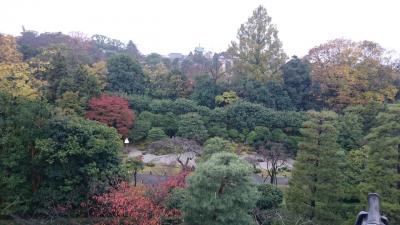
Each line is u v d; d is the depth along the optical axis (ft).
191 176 71.10
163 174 130.41
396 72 203.82
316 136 91.66
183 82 210.79
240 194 68.13
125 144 163.53
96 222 89.76
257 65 211.82
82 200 96.48
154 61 320.09
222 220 65.82
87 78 166.40
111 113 153.69
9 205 89.86
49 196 95.20
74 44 298.76
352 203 104.83
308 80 206.90
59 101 149.59
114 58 210.18
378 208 41.06
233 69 218.18
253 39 216.33
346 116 150.51
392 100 193.36
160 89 210.59
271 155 139.95
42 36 304.91
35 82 163.63
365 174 89.97
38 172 98.37
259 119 175.63
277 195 98.84
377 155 84.79
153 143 150.30
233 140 171.22
